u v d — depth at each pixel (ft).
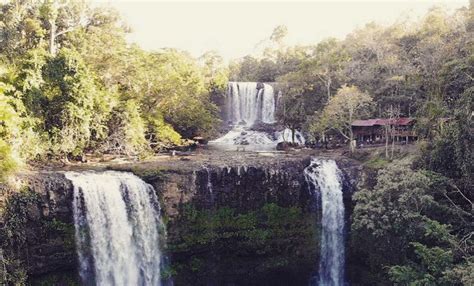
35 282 90.84
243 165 110.22
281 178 112.78
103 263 96.84
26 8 127.54
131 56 138.31
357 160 124.16
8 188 85.87
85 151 123.95
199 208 106.63
